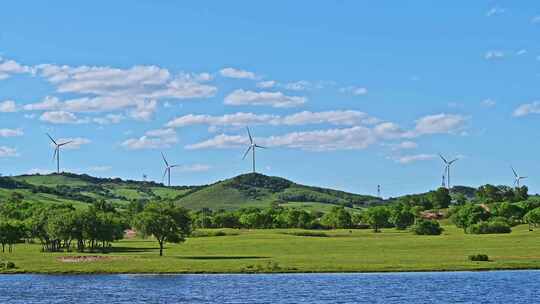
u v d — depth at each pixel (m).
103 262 155.75
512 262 152.25
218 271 142.50
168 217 175.50
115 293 116.62
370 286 122.81
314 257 168.25
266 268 144.38
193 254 180.38
